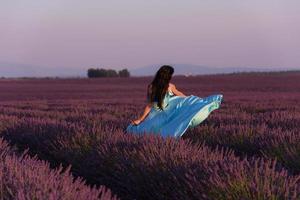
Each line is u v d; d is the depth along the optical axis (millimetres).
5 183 6195
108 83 97562
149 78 122875
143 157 8297
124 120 15750
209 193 6418
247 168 6926
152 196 7750
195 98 12141
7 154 9117
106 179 8773
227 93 51656
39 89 73438
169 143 9258
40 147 12281
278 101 32438
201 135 12359
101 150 9492
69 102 35375
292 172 8328
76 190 5949
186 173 6891
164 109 11945
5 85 92062
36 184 5930
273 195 6070
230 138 11820
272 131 11820
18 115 21766
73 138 10891
